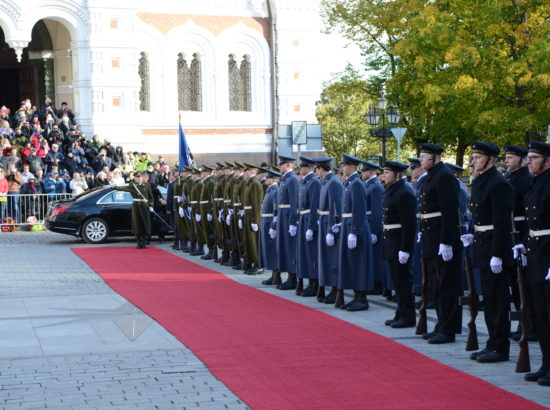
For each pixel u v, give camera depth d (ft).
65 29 131.85
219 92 139.64
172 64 135.85
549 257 29.17
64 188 100.22
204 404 26.73
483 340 36.42
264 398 27.17
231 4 140.05
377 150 244.01
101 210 84.12
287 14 142.61
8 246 81.35
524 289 30.35
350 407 26.11
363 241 43.37
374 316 42.34
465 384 28.73
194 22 137.28
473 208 33.04
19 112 109.60
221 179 66.80
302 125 80.84
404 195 38.78
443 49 113.19
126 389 28.60
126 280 56.24
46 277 58.39
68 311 44.24
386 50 138.51
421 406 26.17
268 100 143.54
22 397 27.76
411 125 129.08
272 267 53.78
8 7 119.96
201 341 35.99
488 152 32.48
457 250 35.55
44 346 35.60
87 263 66.64
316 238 48.14
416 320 41.29
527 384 29.07
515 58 109.50
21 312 44.06
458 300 35.76
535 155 29.53
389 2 130.72
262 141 143.13
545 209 29.27
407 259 38.50
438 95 109.19
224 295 49.16
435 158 35.96
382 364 31.68
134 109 128.06
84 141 111.86
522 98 110.63
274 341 35.86
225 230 65.00
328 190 44.86
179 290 51.31
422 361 32.14
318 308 44.60
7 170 100.94
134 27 127.75
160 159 119.03
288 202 51.72
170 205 79.10
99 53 125.49
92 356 33.63
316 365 31.55
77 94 126.11
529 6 106.63
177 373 30.76
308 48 144.36
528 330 30.37
